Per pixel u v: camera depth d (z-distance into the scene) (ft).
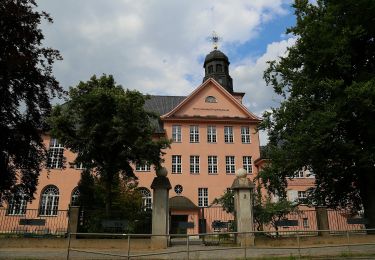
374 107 55.67
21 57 35.91
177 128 128.67
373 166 61.26
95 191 78.43
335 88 59.67
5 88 37.86
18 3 37.42
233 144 128.88
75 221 55.72
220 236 60.49
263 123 73.36
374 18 61.67
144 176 120.16
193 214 106.73
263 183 73.56
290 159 66.44
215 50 155.63
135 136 61.00
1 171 40.45
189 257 43.27
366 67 66.13
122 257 43.06
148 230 57.52
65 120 60.18
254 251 47.01
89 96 60.39
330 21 63.62
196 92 133.49
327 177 69.72
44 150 45.39
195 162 125.59
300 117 67.36
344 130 64.95
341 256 42.01
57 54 41.01
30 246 53.16
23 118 41.04
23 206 107.14
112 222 55.77
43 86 40.91
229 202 73.92
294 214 70.38
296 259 40.70
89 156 62.75
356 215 73.10
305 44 66.59
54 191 116.47
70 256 44.29
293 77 71.77
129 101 60.44
